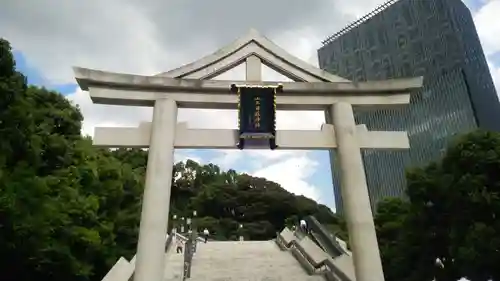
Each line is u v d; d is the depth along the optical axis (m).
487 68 64.62
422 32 66.12
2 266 16.64
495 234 18.12
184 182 71.62
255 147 14.38
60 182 19.36
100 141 13.58
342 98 15.19
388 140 14.83
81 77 13.84
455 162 20.98
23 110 17.06
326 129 14.72
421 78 15.55
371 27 73.94
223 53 15.39
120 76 14.19
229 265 19.73
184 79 14.51
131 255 26.83
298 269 18.66
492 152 19.55
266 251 23.83
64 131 24.03
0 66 16.62
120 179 27.20
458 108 57.44
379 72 69.50
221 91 14.72
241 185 67.75
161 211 12.36
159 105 14.12
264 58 15.55
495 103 61.81
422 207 21.98
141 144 13.74
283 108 15.25
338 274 16.53
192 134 14.07
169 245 26.31
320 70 15.70
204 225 57.56
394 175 63.31
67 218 17.94
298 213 63.25
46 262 16.75
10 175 16.30
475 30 67.06
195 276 17.38
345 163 13.95
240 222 62.72
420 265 22.58
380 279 12.27
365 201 13.33
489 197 18.52
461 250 18.86
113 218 25.80
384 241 28.36
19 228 15.30
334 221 62.16
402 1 70.69
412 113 63.50
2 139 15.98
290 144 14.36
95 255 21.33
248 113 14.31
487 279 19.11
